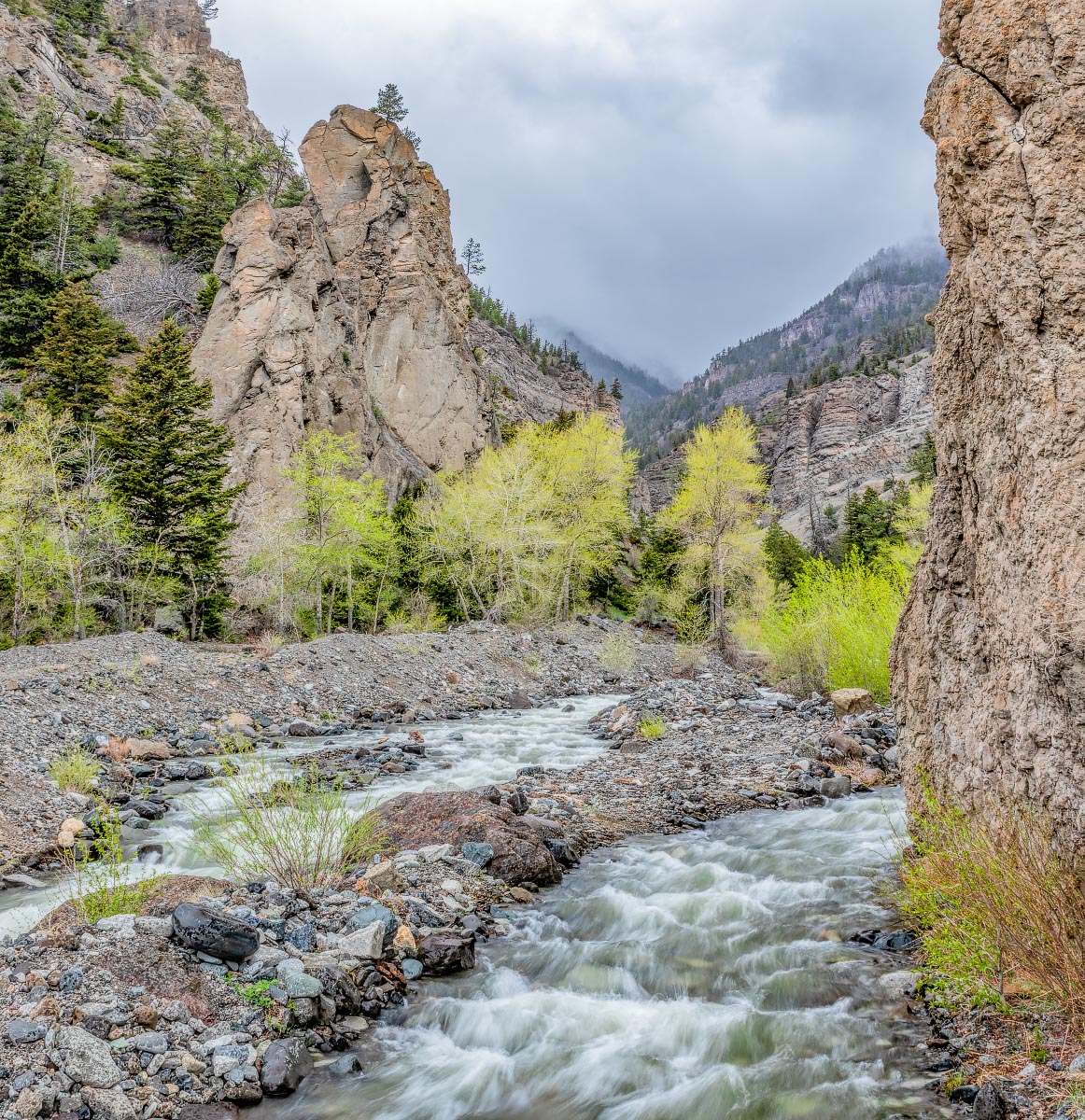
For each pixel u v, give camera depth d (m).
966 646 4.73
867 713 13.23
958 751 4.82
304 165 58.97
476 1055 4.18
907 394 138.50
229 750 12.25
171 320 27.94
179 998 4.13
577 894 6.42
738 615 32.00
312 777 8.29
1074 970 3.49
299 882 5.90
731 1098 3.73
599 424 36.22
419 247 57.22
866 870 6.61
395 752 12.44
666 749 12.21
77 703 12.76
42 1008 3.81
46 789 8.98
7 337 44.56
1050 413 3.65
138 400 27.12
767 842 7.61
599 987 4.88
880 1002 4.39
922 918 4.79
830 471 132.12
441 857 6.70
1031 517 3.79
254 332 39.69
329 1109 3.68
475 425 57.06
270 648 22.14
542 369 137.25
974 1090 3.38
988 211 4.06
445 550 34.78
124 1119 3.37
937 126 5.00
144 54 118.62
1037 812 3.84
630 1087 3.89
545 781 10.30
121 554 25.88
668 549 42.84
